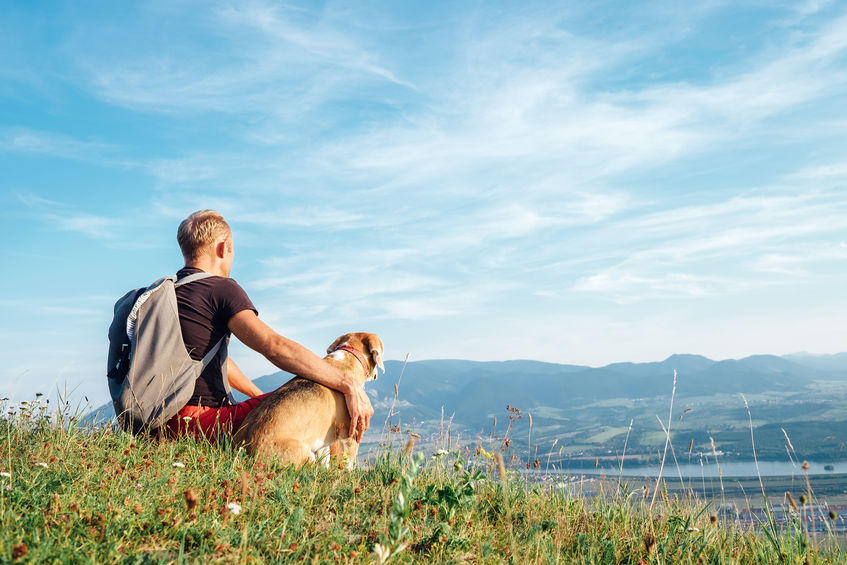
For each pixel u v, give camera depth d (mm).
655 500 5016
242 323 4938
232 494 3650
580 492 5148
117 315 4906
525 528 4258
